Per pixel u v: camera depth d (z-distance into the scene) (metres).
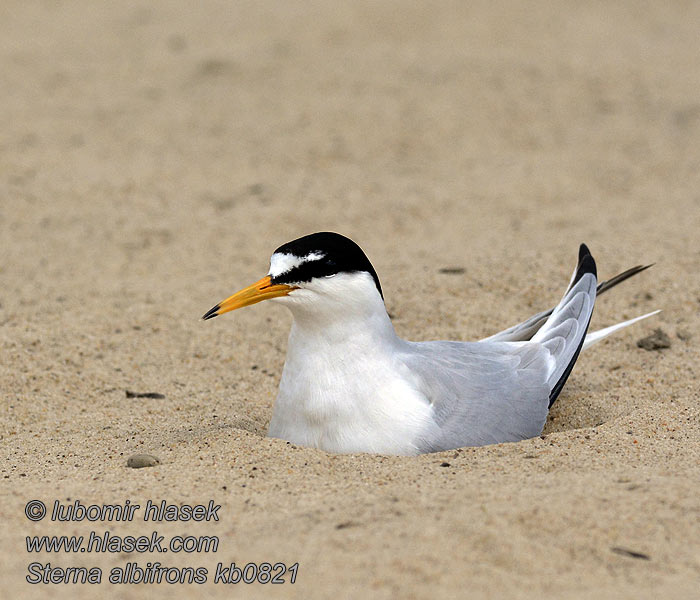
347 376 8.16
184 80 23.83
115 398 10.62
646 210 16.36
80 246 15.45
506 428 8.59
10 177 18.27
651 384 10.38
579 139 20.48
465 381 8.64
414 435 8.16
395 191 17.86
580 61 24.86
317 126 21.03
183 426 9.48
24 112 21.84
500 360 9.14
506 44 26.12
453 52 25.33
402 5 28.88
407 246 15.16
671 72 24.33
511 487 7.09
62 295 13.44
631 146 20.02
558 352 9.36
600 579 5.95
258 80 23.67
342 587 5.83
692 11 29.64
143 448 8.66
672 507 6.69
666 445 8.16
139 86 23.52
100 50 26.19
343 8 28.88
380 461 7.91
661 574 6.01
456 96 22.50
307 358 8.23
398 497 6.98
